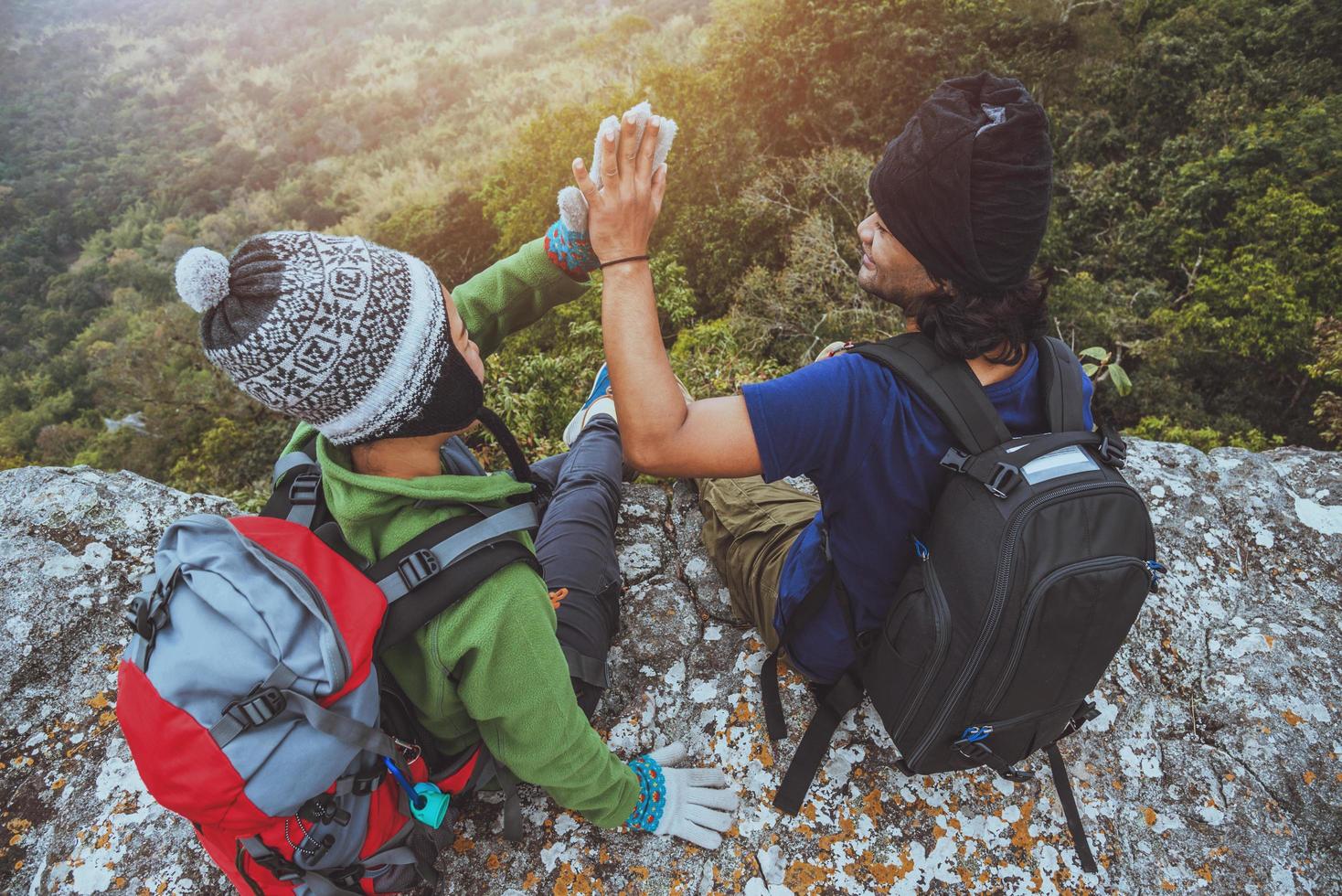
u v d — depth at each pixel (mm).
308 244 643
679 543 1687
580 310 9562
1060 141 17141
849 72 15953
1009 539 829
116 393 34531
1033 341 918
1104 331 12977
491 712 830
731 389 3350
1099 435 930
